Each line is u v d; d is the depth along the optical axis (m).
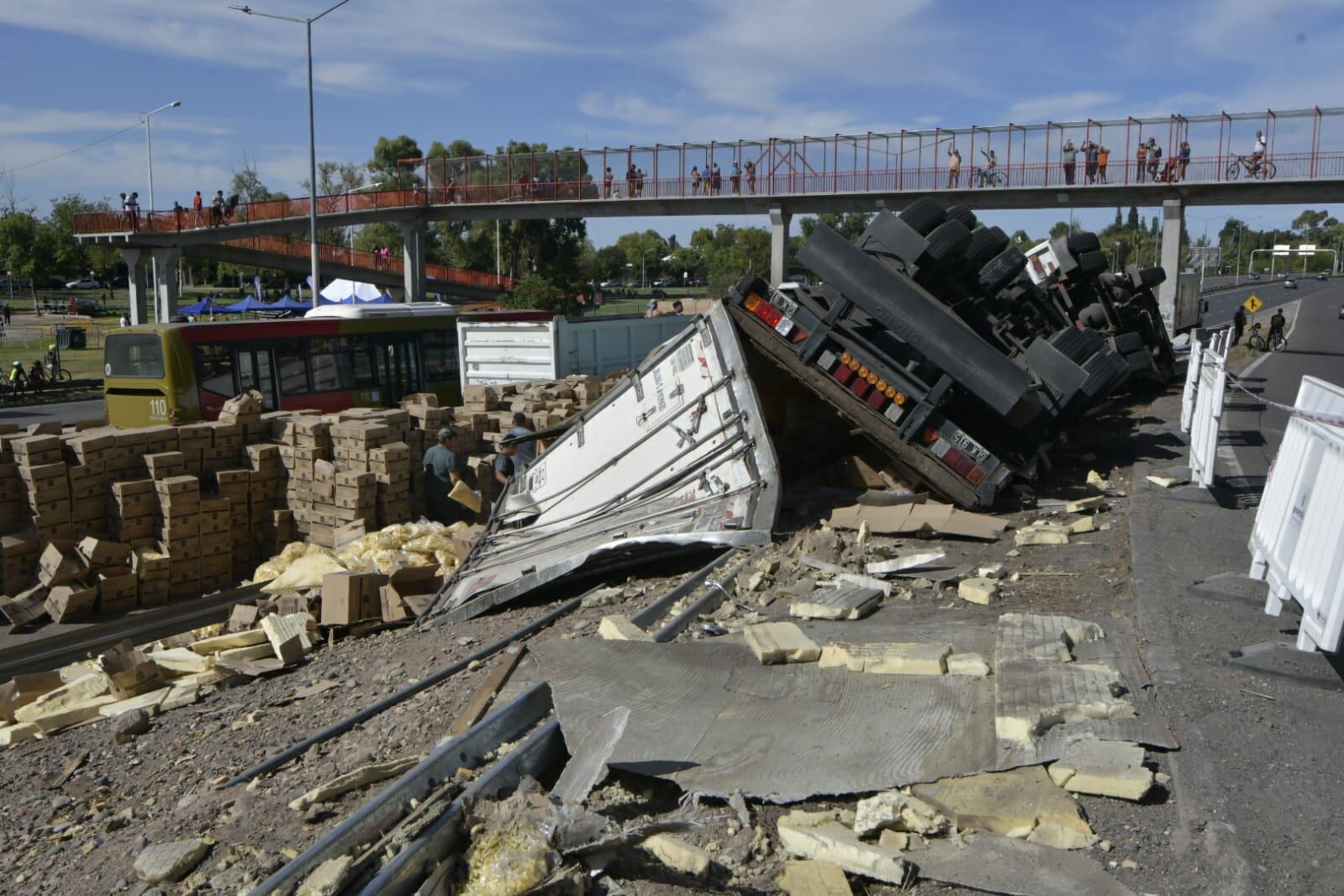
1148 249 72.12
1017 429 9.71
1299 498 5.53
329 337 19.33
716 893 3.46
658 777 4.14
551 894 3.40
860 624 5.98
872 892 3.42
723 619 6.34
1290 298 94.75
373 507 13.27
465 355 21.41
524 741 4.46
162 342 16.89
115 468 12.33
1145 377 19.38
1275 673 4.93
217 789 5.33
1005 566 7.21
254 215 36.09
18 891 4.79
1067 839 3.59
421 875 3.64
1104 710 4.38
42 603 11.11
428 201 36.66
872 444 9.79
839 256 9.11
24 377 34.72
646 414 10.10
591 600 7.48
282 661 8.30
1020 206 28.86
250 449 13.56
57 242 71.81
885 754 4.18
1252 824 3.67
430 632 8.21
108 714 7.67
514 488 12.01
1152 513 8.63
